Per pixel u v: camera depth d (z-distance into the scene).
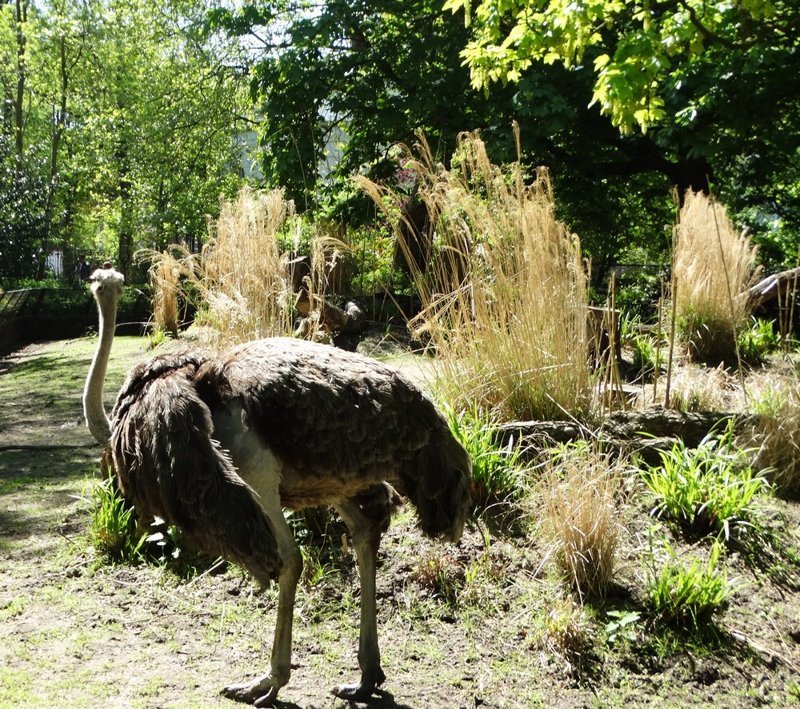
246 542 2.84
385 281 11.48
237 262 5.98
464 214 5.63
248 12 15.04
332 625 3.85
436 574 4.11
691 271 7.75
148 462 2.98
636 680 3.56
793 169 13.79
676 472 4.61
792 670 3.68
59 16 23.38
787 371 6.06
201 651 3.58
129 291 16.22
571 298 5.42
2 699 3.05
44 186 20.83
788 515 4.73
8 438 6.96
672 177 13.75
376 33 13.97
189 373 3.13
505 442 5.09
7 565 4.23
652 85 6.15
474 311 5.41
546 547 4.26
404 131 12.98
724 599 3.97
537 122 11.27
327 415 3.03
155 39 23.14
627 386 6.48
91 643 3.56
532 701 3.38
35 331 16.30
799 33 8.43
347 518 3.34
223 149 22.28
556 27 6.06
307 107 13.20
